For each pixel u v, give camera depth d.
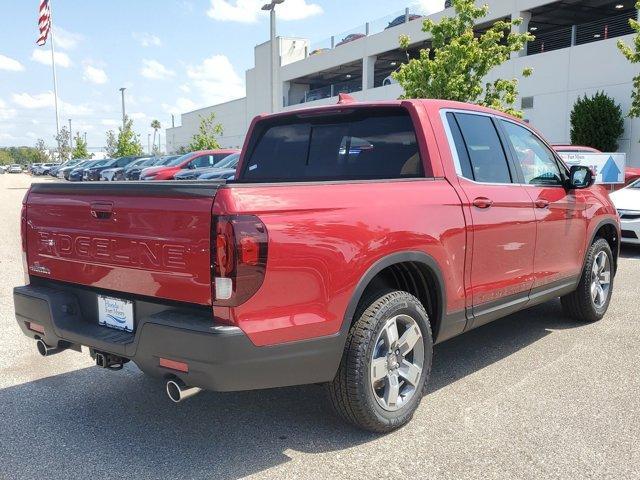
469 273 4.00
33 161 134.00
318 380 3.18
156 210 3.03
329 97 39.75
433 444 3.40
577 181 5.16
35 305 3.65
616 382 4.29
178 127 73.00
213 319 2.88
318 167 4.52
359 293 3.24
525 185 4.69
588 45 22.56
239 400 4.07
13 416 3.83
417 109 4.01
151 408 3.95
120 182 3.26
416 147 4.02
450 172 4.00
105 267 3.34
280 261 2.91
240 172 4.97
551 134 24.34
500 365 4.69
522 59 25.31
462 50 16.28
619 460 3.19
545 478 3.03
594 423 3.63
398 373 3.55
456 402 3.97
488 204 4.12
